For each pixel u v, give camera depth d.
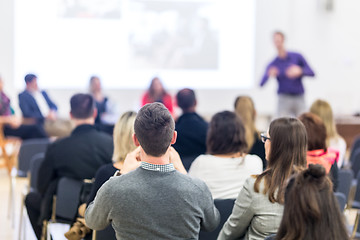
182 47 9.95
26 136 7.32
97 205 2.17
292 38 10.34
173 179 2.15
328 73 10.51
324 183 1.78
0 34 9.21
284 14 10.27
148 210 2.12
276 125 2.33
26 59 9.32
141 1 9.73
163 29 9.86
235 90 10.19
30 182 4.39
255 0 10.11
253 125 4.31
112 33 9.63
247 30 10.12
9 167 7.09
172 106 7.78
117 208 2.12
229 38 10.09
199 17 9.97
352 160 5.43
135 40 9.76
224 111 3.31
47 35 9.38
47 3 9.33
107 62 9.66
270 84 10.34
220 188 3.02
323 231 1.75
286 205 1.81
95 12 9.53
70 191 3.58
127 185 2.12
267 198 2.29
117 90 9.73
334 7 10.38
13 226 5.08
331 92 10.52
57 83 9.45
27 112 7.34
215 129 3.20
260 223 2.31
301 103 8.57
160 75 9.91
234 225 2.39
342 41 10.48
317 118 3.35
